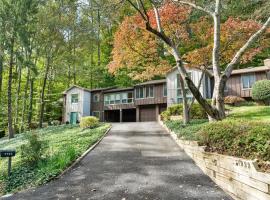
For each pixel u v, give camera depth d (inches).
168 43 423.2
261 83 960.9
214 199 253.6
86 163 434.0
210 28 660.7
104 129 844.0
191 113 850.8
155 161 425.1
